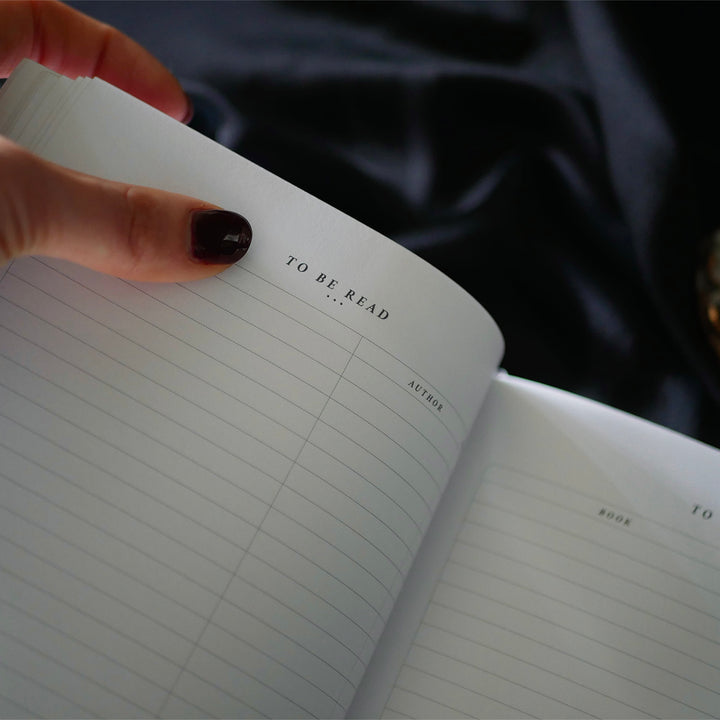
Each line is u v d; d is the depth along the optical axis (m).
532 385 0.26
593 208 0.32
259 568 0.22
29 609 0.21
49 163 0.22
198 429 0.22
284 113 0.33
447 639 0.24
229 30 0.34
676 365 0.31
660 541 0.24
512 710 0.23
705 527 0.24
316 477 0.22
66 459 0.22
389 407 0.23
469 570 0.24
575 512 0.24
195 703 0.21
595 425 0.25
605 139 0.32
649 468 0.25
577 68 0.33
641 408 0.30
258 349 0.23
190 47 0.34
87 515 0.21
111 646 0.21
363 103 0.33
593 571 0.24
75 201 0.22
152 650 0.21
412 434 0.23
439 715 0.23
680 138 0.32
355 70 0.33
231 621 0.21
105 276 0.23
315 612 0.22
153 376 0.22
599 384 0.31
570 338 0.31
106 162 0.23
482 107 0.33
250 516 0.22
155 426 0.22
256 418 0.22
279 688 0.22
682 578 0.24
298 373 0.23
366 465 0.22
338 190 0.33
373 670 0.24
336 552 0.22
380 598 0.23
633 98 0.32
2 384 0.22
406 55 0.34
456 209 0.32
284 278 0.23
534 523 0.24
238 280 0.23
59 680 0.21
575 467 0.25
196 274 0.23
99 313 0.22
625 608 0.24
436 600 0.24
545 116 0.33
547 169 0.33
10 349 0.22
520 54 0.34
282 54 0.34
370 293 0.23
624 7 0.33
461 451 0.25
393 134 0.33
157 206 0.22
